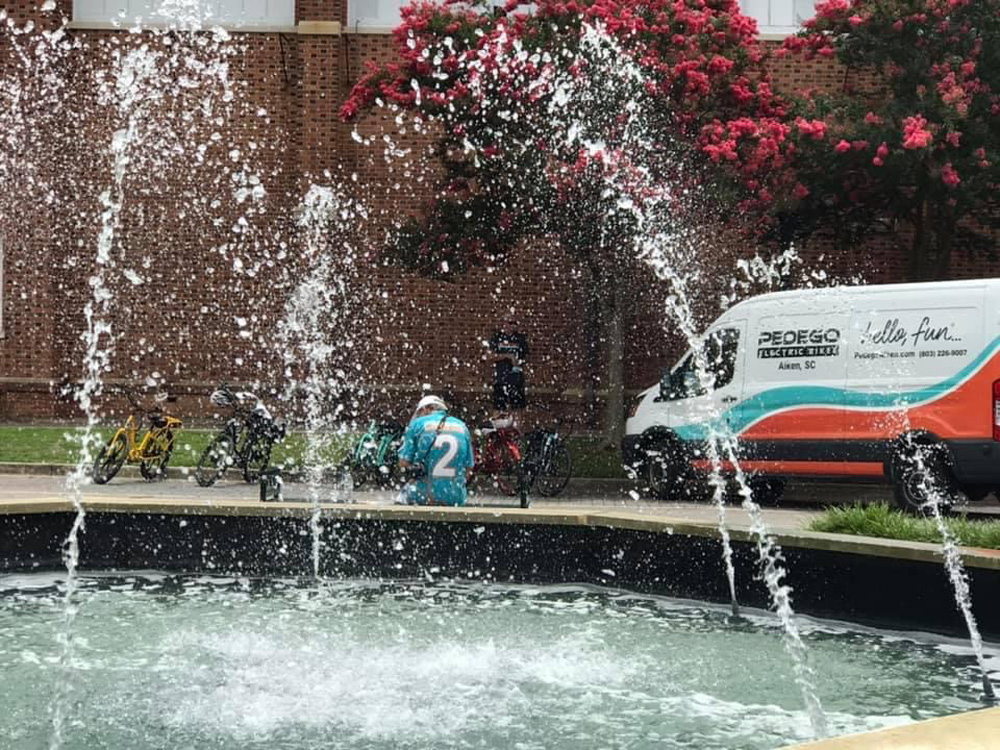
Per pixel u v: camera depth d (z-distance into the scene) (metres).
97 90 27.03
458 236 21.64
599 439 24.50
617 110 20.14
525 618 7.96
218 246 27.06
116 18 27.00
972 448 14.49
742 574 8.33
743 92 20.50
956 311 14.74
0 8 26.81
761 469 16.34
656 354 24.95
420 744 5.30
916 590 7.52
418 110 21.02
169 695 6.03
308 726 5.56
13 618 7.75
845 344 15.60
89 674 6.39
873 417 15.27
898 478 15.09
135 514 9.29
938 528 8.45
